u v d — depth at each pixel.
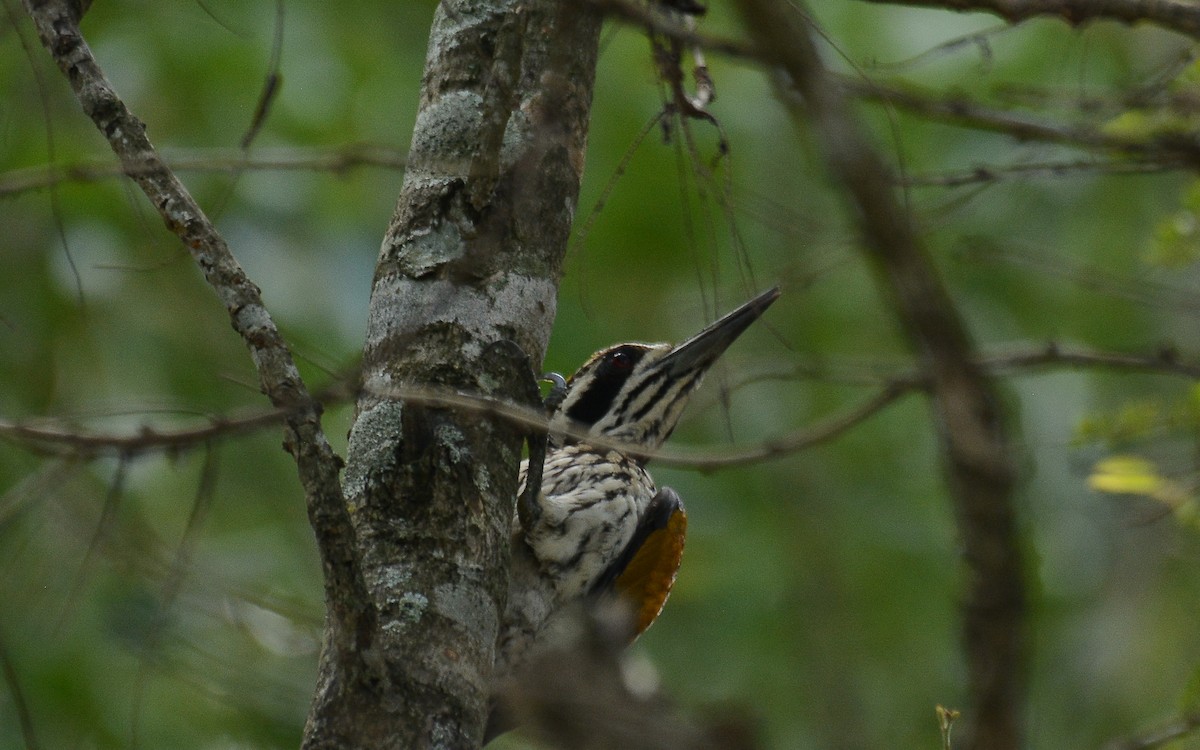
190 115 14.09
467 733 6.19
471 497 6.71
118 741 11.91
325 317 14.13
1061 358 9.59
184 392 13.87
